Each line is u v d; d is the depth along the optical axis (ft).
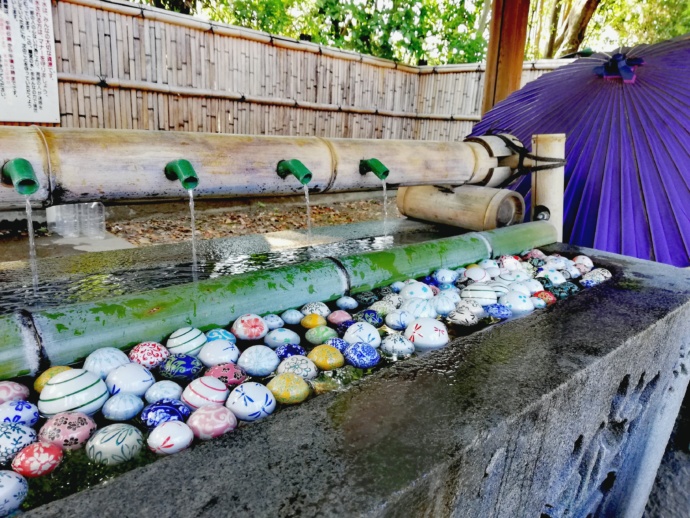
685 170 9.21
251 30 20.17
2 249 14.02
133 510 2.35
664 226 9.15
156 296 4.75
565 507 4.91
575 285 6.70
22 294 5.43
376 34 28.60
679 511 7.48
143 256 7.19
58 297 5.36
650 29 32.50
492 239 7.86
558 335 4.67
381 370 3.87
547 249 8.52
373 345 4.81
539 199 9.57
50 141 4.97
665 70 10.05
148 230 17.42
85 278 6.08
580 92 10.89
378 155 7.50
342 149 7.13
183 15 18.30
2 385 3.65
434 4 30.89
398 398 3.45
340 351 4.55
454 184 9.25
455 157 8.64
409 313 5.44
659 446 7.04
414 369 3.89
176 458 2.75
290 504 2.42
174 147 5.71
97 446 3.08
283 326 5.28
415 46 28.99
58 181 5.01
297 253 7.66
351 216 22.26
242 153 6.18
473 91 25.39
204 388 3.72
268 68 21.30
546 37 33.55
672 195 9.20
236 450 2.83
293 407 3.29
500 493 3.56
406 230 9.89
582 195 10.07
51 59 15.71
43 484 2.88
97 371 3.92
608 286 6.35
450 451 2.86
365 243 8.60
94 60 16.78
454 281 6.87
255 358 4.33
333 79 23.65
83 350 4.18
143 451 3.16
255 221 20.15
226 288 5.13
